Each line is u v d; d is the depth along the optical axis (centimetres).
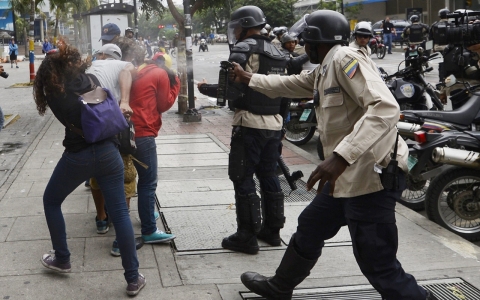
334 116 325
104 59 484
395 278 323
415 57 818
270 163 487
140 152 473
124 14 2222
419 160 566
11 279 423
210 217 566
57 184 400
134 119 468
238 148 470
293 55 954
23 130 1091
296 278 367
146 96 470
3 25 5725
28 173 740
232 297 399
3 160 831
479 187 556
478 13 707
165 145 926
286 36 947
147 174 482
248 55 449
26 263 452
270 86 382
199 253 479
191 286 416
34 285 414
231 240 484
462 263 464
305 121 964
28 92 1859
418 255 480
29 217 558
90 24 2206
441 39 703
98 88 392
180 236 514
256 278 386
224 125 1118
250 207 474
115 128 384
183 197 633
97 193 496
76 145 385
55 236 418
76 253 472
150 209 486
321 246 360
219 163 798
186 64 1158
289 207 610
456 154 539
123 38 504
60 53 376
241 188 475
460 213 561
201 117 1204
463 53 794
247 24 464
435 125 598
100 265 449
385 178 314
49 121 1198
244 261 466
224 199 625
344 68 313
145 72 476
